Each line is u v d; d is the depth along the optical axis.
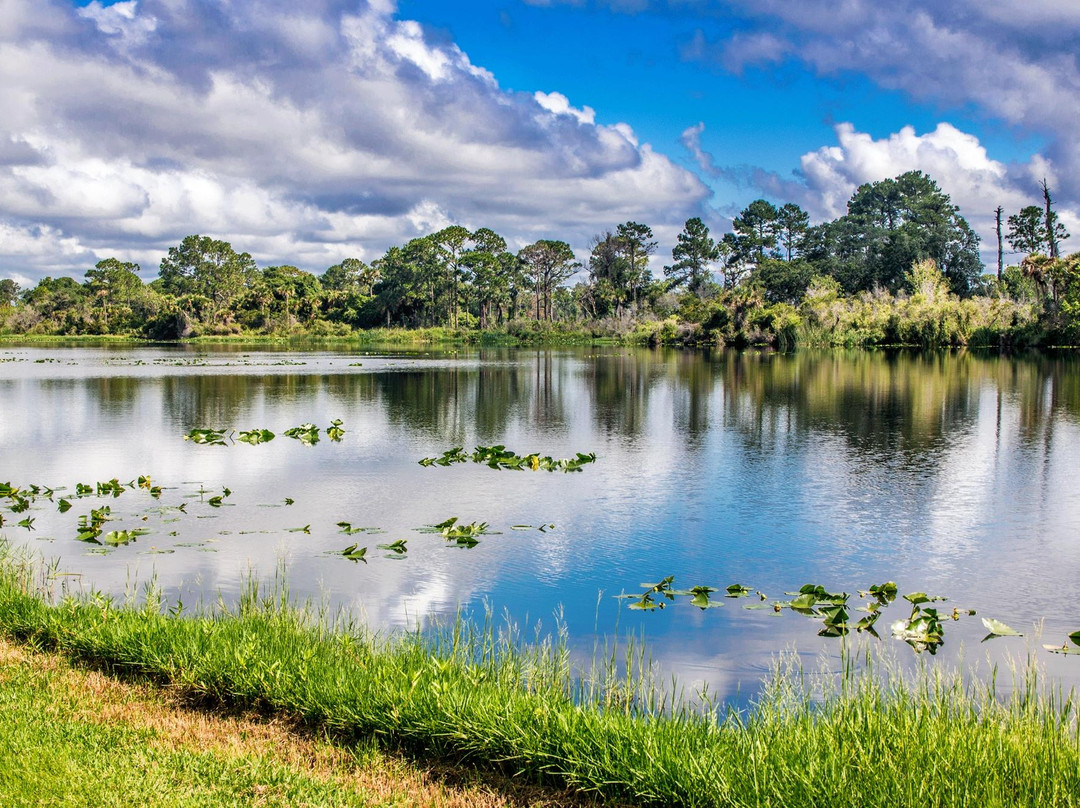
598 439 19.75
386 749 5.18
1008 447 18.19
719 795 4.40
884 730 4.95
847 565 10.02
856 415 23.73
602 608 8.48
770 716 5.29
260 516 12.20
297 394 30.89
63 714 5.47
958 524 11.83
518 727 5.02
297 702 5.62
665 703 6.14
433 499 13.36
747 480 14.82
